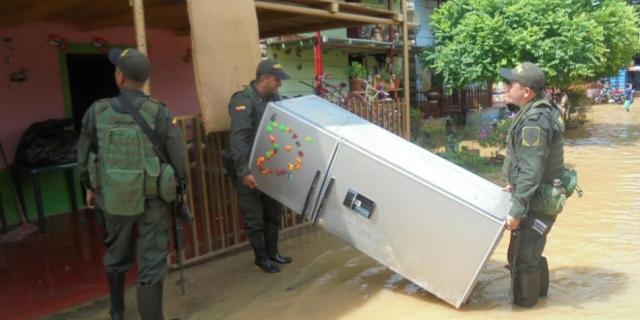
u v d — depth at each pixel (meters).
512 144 3.72
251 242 4.73
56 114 7.07
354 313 3.89
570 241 5.49
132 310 4.09
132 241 3.61
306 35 12.37
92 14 6.48
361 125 4.65
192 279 4.66
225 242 5.34
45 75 6.94
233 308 4.05
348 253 5.29
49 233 6.14
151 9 6.29
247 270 4.88
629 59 15.32
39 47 6.87
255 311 3.99
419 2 19.06
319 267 4.91
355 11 6.69
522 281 3.83
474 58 13.23
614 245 5.33
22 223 6.52
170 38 8.55
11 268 5.01
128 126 3.26
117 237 3.47
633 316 3.69
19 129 6.69
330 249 5.43
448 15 14.84
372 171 4.00
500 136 10.67
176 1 5.69
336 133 4.18
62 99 7.13
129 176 3.22
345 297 4.20
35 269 4.97
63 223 6.56
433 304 4.00
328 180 4.19
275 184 4.45
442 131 12.78
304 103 4.82
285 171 4.37
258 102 4.57
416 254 3.93
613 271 4.61
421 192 3.85
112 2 5.74
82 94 7.76
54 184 6.99
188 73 8.85
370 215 4.05
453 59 13.78
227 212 5.34
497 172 9.80
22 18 6.20
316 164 4.23
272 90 4.64
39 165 6.27
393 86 13.64
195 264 5.04
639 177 9.02
